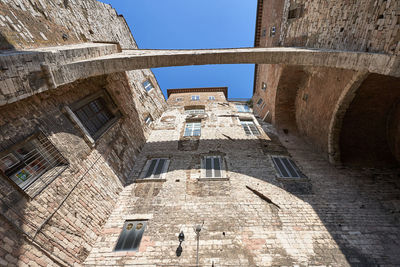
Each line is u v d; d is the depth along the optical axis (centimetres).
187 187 768
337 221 632
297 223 624
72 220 526
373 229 608
